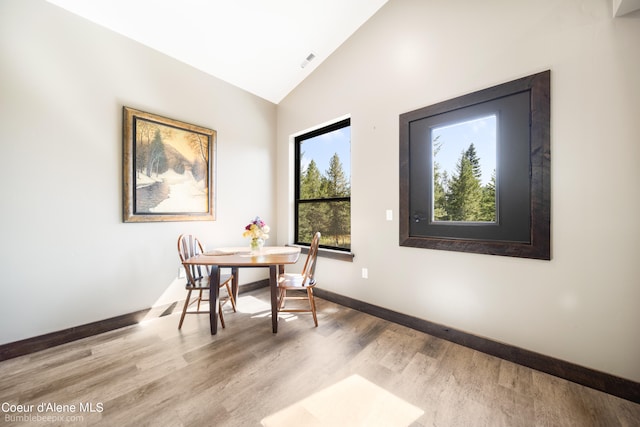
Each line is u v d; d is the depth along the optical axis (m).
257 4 2.18
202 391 1.51
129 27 2.27
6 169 1.80
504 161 1.86
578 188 1.58
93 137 2.17
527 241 1.77
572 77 1.59
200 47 2.58
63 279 2.04
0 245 1.79
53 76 1.98
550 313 1.69
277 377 1.64
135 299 2.42
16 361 1.79
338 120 3.04
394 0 2.45
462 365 1.78
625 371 1.47
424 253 2.28
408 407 1.40
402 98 2.40
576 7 1.58
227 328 2.34
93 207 2.18
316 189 3.45
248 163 3.41
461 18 2.04
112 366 1.75
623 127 1.46
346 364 1.79
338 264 3.00
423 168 2.28
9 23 1.80
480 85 1.95
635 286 1.44
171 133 2.63
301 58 2.96
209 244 2.99
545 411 1.37
